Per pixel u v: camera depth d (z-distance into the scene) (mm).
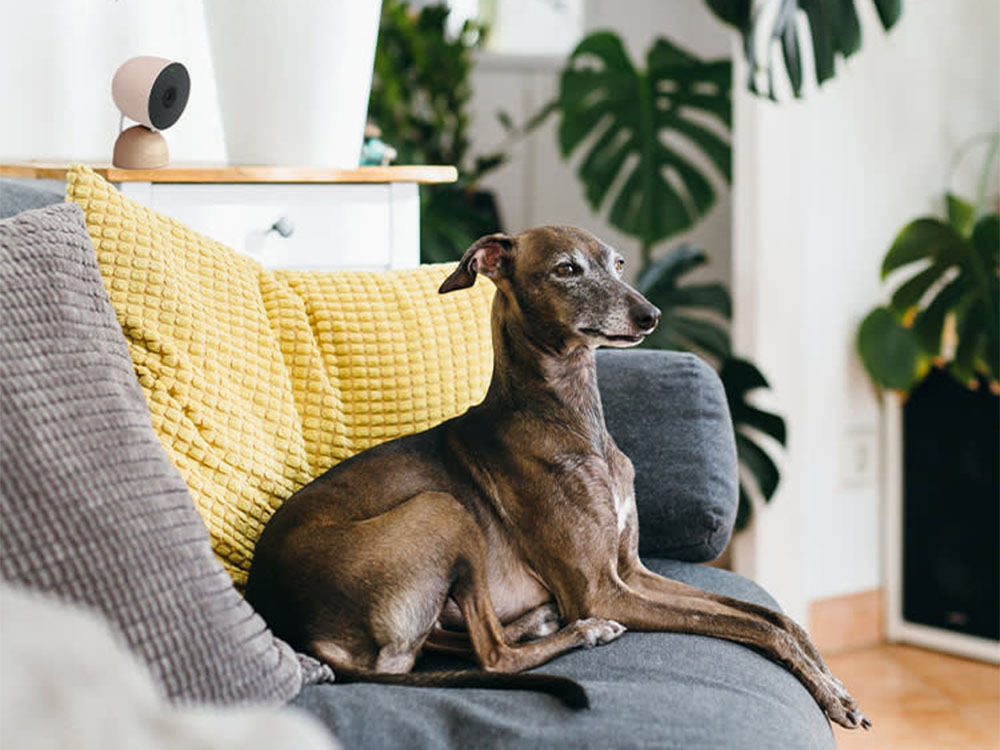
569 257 1589
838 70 3336
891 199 3479
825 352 3396
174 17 2625
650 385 1964
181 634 1237
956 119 3588
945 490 3383
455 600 1525
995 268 3227
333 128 2316
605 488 1608
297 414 1741
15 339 1280
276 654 1331
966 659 3375
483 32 4289
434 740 1244
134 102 2131
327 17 2256
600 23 4617
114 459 1283
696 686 1423
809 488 3396
